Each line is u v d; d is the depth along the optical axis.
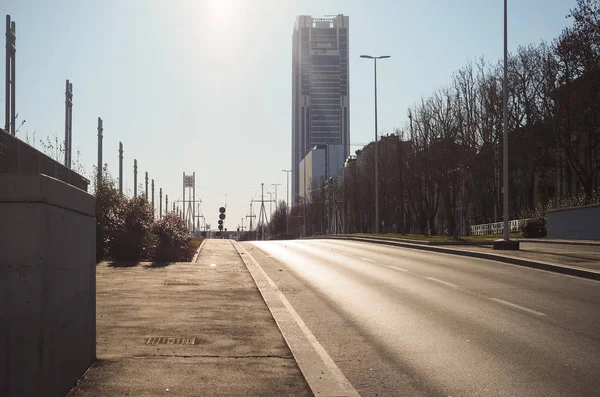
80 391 7.16
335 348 10.49
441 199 86.94
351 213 100.25
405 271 23.08
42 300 5.97
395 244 43.69
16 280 5.93
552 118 55.72
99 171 30.58
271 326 11.72
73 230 7.19
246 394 7.34
